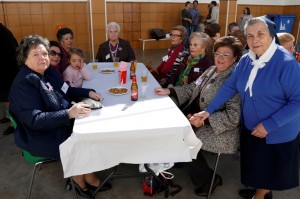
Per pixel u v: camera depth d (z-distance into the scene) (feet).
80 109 5.45
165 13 27.73
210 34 11.34
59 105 5.81
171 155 5.22
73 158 4.92
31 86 5.33
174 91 7.57
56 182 7.12
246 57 5.65
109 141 4.92
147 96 6.86
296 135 5.30
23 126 5.42
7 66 9.42
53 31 22.76
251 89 5.26
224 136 6.11
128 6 25.84
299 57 10.54
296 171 5.60
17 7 21.02
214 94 6.59
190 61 8.57
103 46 11.94
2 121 10.56
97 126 5.02
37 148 5.41
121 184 7.02
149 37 27.94
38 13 21.84
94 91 6.96
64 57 9.21
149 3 26.71
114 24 11.46
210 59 8.18
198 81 7.36
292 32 32.94
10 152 8.61
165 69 10.23
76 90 6.97
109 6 24.98
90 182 6.68
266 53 4.99
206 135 6.23
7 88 9.63
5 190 6.79
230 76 6.06
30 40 5.48
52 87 5.96
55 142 5.51
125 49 11.99
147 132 4.95
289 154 5.32
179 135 5.09
